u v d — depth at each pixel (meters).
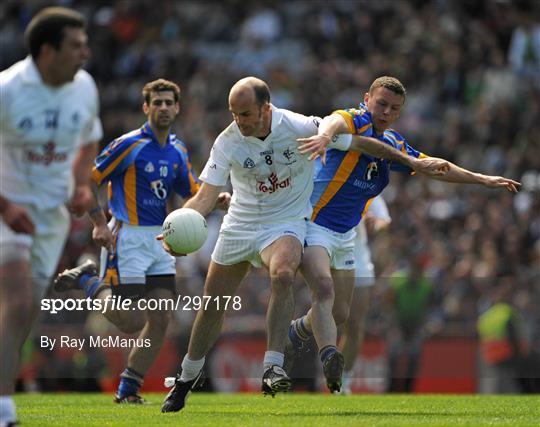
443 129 76.06
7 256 20.84
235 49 89.69
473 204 66.06
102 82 86.06
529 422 23.88
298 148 26.08
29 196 21.58
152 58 85.75
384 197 65.62
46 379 42.41
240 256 26.94
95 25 90.81
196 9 93.31
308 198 27.28
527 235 61.12
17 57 89.38
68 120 21.42
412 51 81.50
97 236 32.19
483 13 88.44
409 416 25.80
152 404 32.16
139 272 33.81
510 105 76.69
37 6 92.62
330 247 29.19
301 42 88.69
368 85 79.06
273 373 25.30
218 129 75.88
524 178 66.31
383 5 88.75
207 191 27.02
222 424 22.98
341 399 34.56
